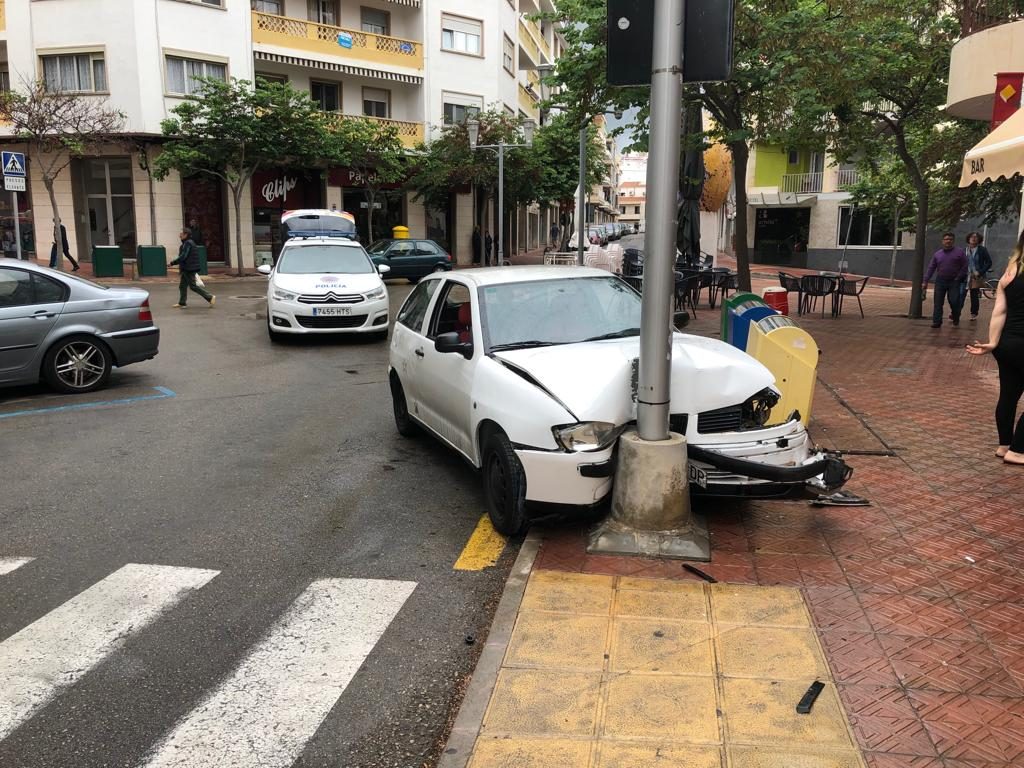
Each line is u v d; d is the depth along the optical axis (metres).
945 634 3.68
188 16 27.97
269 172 30.89
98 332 9.35
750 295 7.09
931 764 2.79
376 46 32.88
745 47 11.29
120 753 3.02
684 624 3.78
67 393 9.32
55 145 25.89
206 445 7.20
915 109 15.78
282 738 3.11
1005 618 3.83
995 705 3.13
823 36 10.81
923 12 14.43
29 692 3.42
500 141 29.81
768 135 13.19
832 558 4.52
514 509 4.81
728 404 4.78
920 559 4.50
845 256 32.22
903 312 17.75
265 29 30.08
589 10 11.05
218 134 26.06
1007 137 7.41
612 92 11.61
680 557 4.46
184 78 28.27
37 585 4.42
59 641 3.83
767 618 3.83
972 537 4.80
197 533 5.15
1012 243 27.61
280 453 6.95
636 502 4.60
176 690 3.43
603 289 6.09
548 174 32.84
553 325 5.64
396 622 4.00
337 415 8.35
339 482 6.16
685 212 16.52
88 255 29.75
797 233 36.50
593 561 4.48
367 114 34.44
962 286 14.47
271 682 3.48
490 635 3.71
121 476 6.32
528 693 3.25
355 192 33.78
